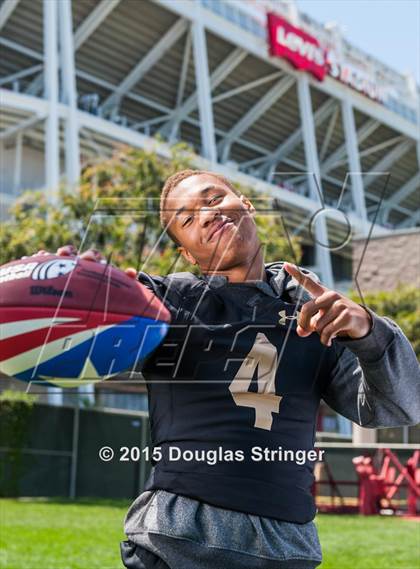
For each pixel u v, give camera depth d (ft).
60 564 20.08
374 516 39.52
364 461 41.27
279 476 5.85
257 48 138.10
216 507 5.72
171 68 136.56
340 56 151.02
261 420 5.91
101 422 62.59
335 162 162.20
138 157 64.90
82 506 45.75
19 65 125.18
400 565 20.71
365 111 158.10
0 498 55.83
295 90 149.48
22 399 56.54
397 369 5.68
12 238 60.75
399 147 169.78
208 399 5.94
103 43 128.57
